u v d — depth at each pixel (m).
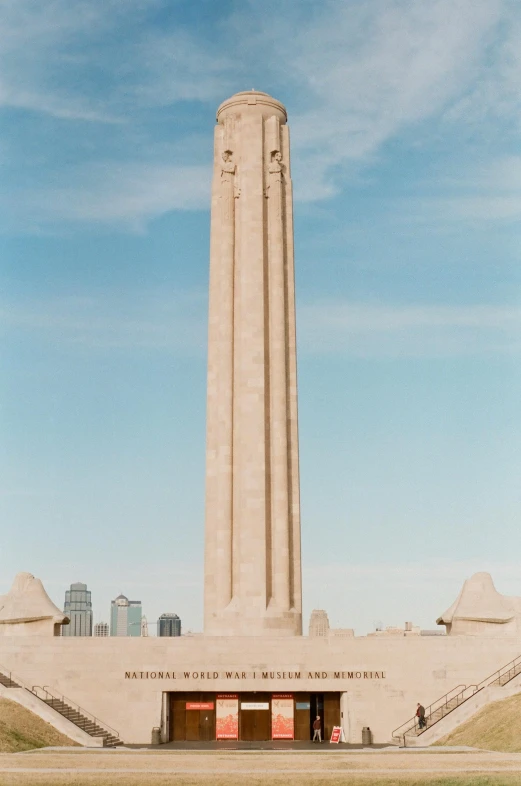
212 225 81.81
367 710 66.44
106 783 39.44
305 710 66.94
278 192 79.75
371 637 67.88
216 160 82.88
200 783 39.91
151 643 66.88
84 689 66.19
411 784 39.78
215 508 76.31
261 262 78.00
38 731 56.91
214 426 78.00
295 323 79.31
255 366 76.19
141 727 65.56
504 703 59.41
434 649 67.69
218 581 74.19
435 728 59.69
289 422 76.94
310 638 67.44
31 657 66.56
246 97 82.25
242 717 66.69
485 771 42.50
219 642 67.06
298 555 75.19
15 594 71.00
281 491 74.81
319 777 41.56
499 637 68.25
